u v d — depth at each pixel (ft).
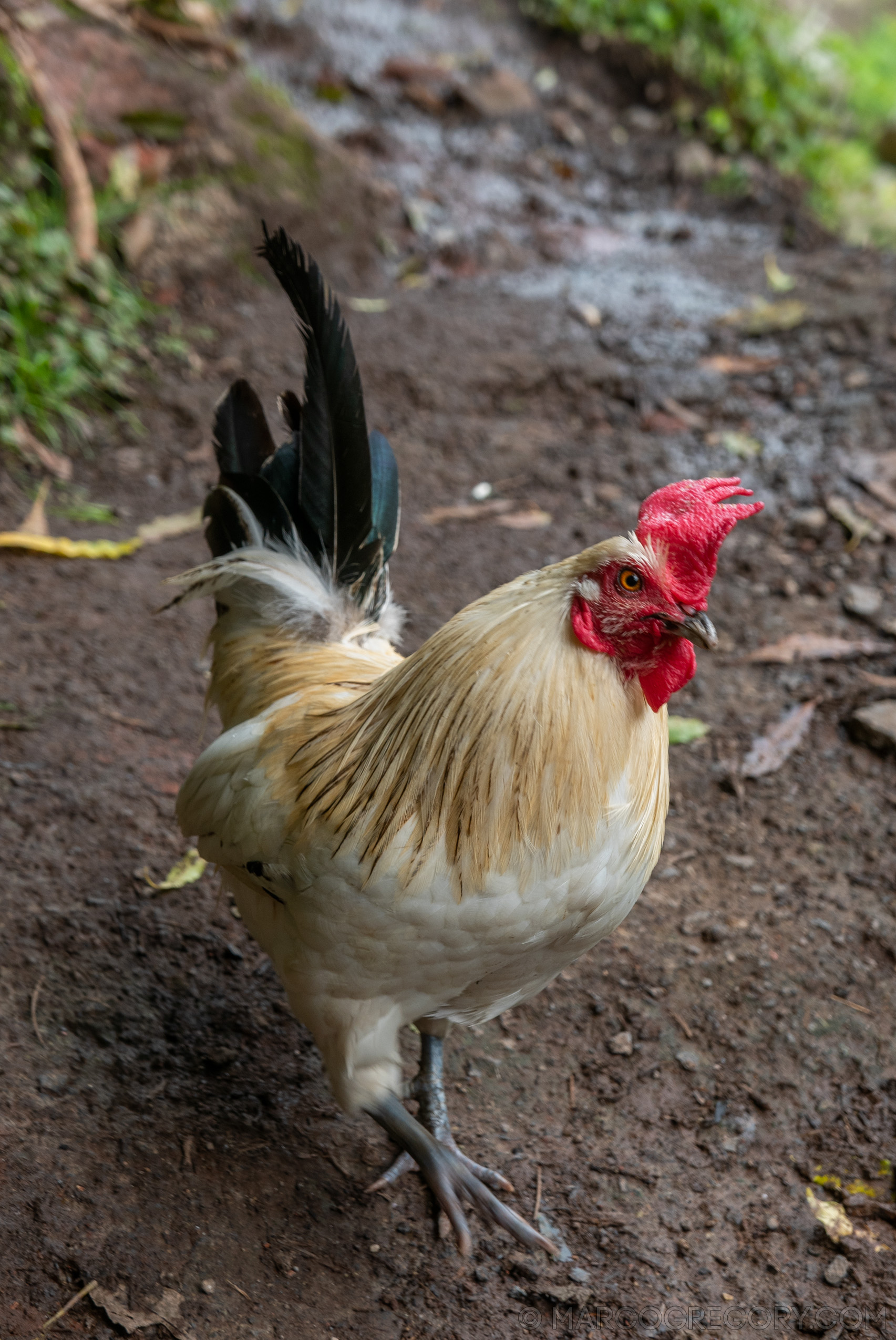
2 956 3.96
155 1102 3.73
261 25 10.28
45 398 6.27
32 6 7.70
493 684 3.19
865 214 10.03
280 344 7.25
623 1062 3.97
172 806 4.47
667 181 9.93
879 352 7.63
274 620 3.79
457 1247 3.56
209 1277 3.43
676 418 7.00
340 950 3.28
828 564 5.95
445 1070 3.93
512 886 3.18
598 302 8.16
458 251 8.52
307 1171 3.67
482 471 6.48
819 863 4.52
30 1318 3.33
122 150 7.67
